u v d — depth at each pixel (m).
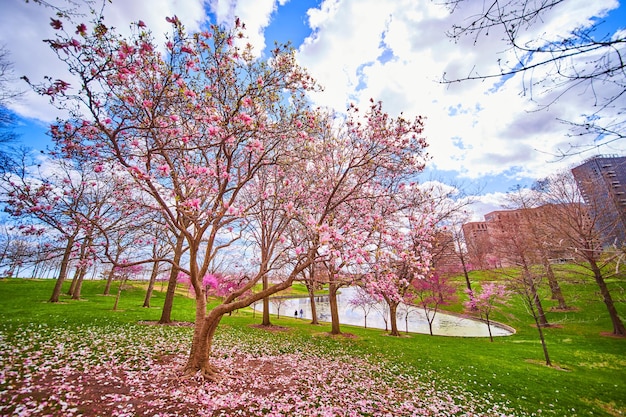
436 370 13.30
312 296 28.67
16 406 5.94
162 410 6.53
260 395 8.12
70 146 7.86
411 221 13.04
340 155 13.01
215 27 7.63
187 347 12.26
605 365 15.35
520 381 12.41
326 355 14.27
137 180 7.63
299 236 13.27
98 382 7.70
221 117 7.54
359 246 8.66
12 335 11.50
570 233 22.88
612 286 26.89
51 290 33.41
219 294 30.91
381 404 8.60
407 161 11.91
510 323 28.70
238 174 10.27
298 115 9.38
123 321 17.25
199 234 9.03
